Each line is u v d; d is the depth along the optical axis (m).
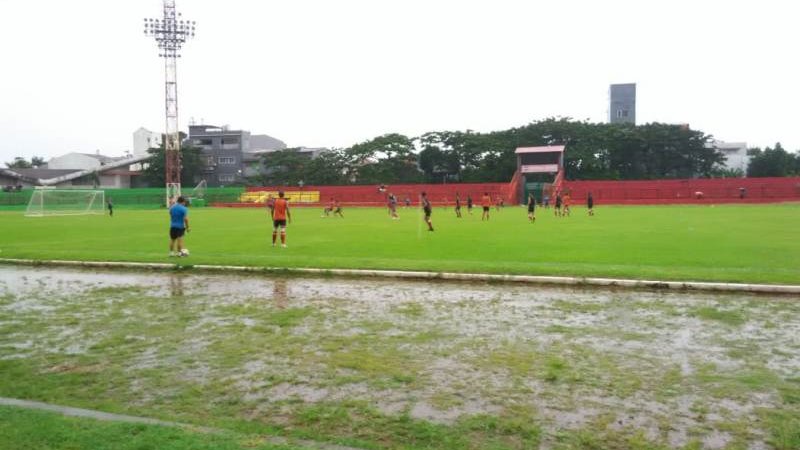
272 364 6.42
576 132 77.50
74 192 65.19
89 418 4.61
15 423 4.45
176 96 65.50
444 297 10.23
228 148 96.88
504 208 57.44
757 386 5.57
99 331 8.02
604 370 6.10
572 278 11.32
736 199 59.41
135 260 14.91
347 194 76.81
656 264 13.37
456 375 5.98
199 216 44.09
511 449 4.20
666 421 4.75
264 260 14.52
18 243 20.98
